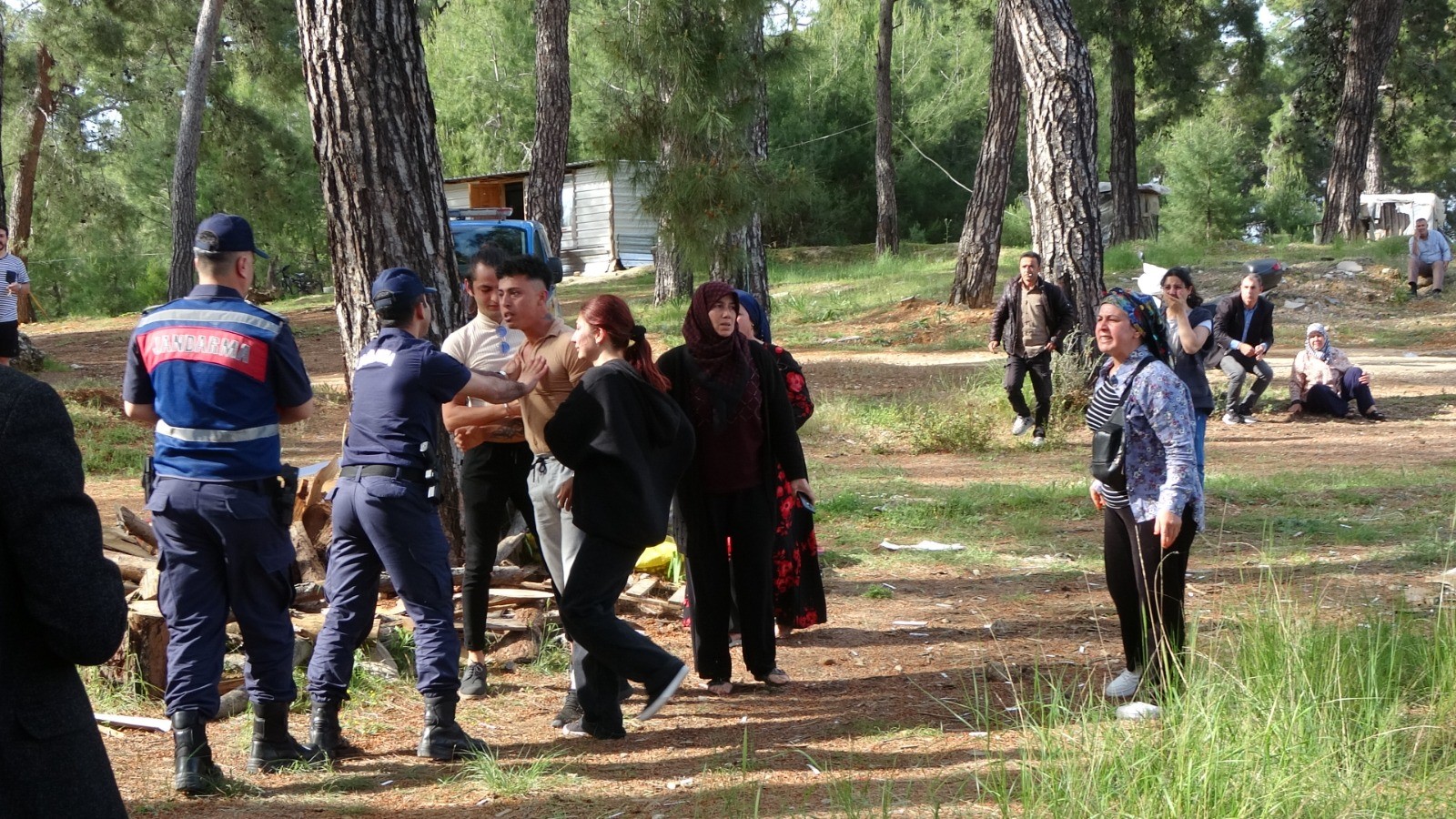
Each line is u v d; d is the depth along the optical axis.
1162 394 4.77
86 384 17.34
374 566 4.95
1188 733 3.96
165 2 30.70
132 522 6.57
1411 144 48.25
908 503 10.07
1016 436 13.68
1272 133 53.53
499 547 6.91
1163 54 33.53
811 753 4.73
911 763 4.55
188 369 4.39
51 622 2.25
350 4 6.66
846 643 6.46
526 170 39.97
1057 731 4.46
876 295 26.91
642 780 4.53
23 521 2.24
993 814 3.92
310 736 4.82
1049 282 13.38
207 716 4.44
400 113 6.78
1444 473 10.62
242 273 4.59
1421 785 3.85
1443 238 23.23
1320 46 36.28
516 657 6.21
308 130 40.22
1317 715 4.23
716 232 16.08
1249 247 27.92
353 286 6.82
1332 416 14.77
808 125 44.16
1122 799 3.72
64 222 38.56
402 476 4.77
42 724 2.28
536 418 5.34
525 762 4.75
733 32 15.54
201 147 36.31
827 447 13.67
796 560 6.15
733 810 4.10
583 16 26.20
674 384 5.50
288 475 4.57
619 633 4.83
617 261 38.38
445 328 6.92
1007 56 23.73
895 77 45.12
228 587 4.53
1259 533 8.55
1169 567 4.87
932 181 45.53
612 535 4.80
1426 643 5.10
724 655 5.67
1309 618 5.18
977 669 5.88
